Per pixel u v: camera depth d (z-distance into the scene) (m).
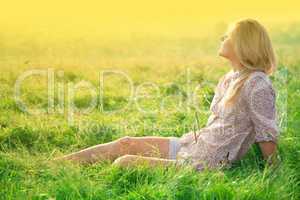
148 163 8.14
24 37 19.17
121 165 8.10
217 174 7.78
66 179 7.61
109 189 7.58
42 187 7.77
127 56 18.41
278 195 7.43
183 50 19.62
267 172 7.96
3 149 9.58
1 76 14.41
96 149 8.73
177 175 7.65
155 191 7.31
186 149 8.61
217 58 17.97
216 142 8.31
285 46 19.81
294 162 8.83
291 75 14.78
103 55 17.95
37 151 9.70
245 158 8.80
